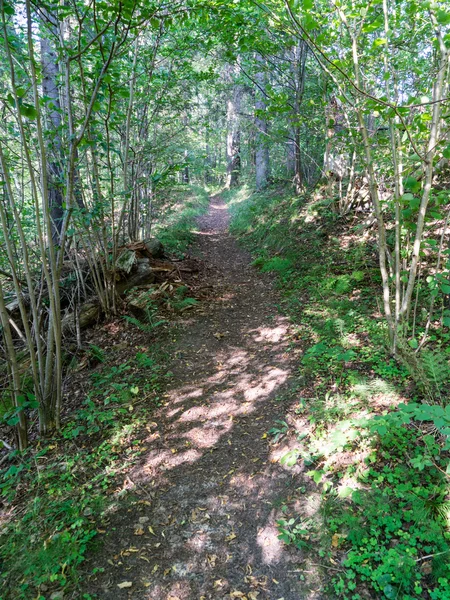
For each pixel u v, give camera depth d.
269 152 15.80
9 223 4.55
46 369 3.78
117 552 2.60
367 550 2.32
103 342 5.63
